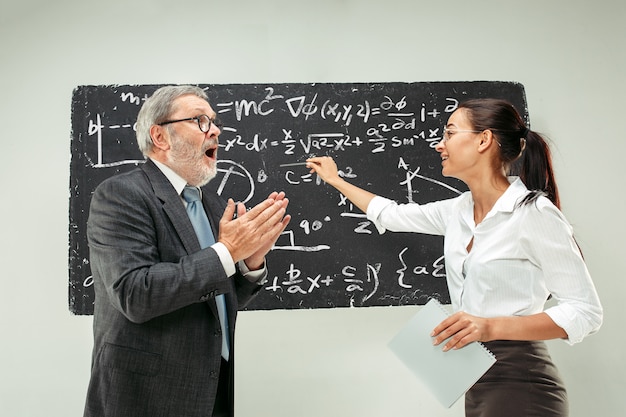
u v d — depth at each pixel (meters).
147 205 1.26
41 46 2.04
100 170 1.91
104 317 1.25
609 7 2.16
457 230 1.48
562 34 2.14
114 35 2.06
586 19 2.15
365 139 2.00
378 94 2.02
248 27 2.09
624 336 1.97
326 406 1.92
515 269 1.31
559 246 1.27
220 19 2.09
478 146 1.43
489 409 1.28
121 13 2.08
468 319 1.24
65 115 2.01
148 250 1.21
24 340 1.89
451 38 2.12
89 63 2.04
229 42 2.08
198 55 2.06
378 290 1.93
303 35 2.10
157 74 2.04
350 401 1.93
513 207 1.33
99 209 1.25
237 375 1.92
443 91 2.03
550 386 1.26
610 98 2.11
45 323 1.90
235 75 2.05
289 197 1.95
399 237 1.96
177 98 1.39
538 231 1.28
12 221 1.94
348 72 2.08
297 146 1.98
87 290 1.85
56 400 1.87
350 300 1.92
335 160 1.98
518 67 2.11
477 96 2.03
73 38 2.05
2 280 1.91
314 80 2.07
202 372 1.23
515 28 2.14
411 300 1.93
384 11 2.13
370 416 1.92
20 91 2.01
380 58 2.09
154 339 1.21
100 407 1.19
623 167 2.06
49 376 1.88
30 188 1.96
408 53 2.10
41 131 2.00
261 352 1.94
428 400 1.94
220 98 1.99
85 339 1.91
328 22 2.11
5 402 1.86
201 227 1.39
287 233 1.94
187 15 2.09
